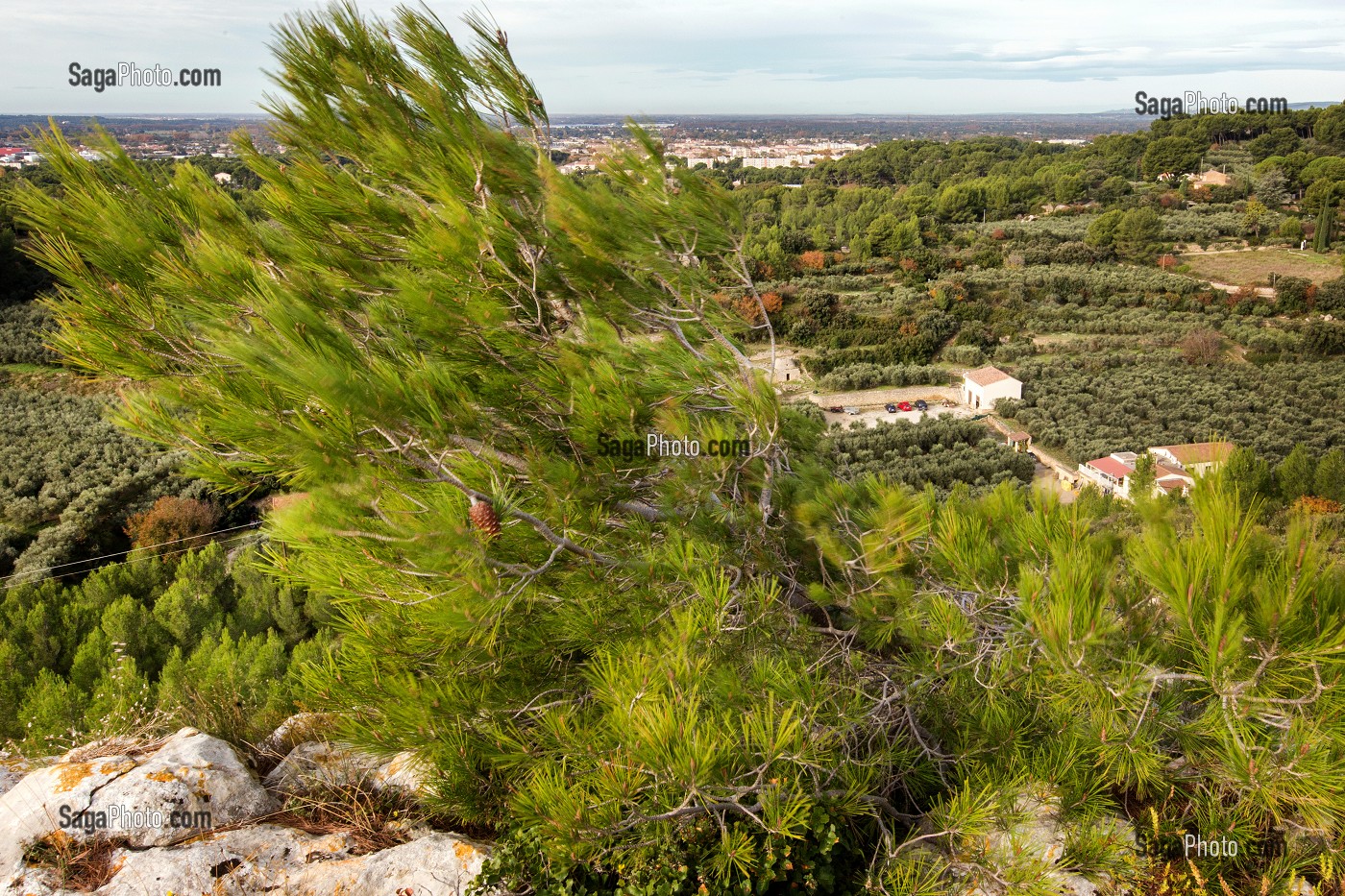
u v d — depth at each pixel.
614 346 3.35
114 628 10.34
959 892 2.36
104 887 2.77
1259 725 2.00
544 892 2.61
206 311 2.67
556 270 3.38
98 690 6.62
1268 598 1.79
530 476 2.69
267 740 4.25
